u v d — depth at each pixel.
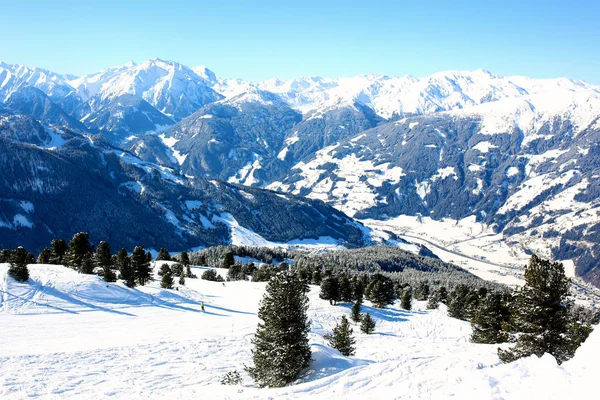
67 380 35.34
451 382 23.22
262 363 35.53
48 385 33.81
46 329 53.56
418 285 160.75
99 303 70.06
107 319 61.66
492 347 41.53
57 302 66.56
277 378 34.50
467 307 97.81
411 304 118.06
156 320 63.69
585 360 19.67
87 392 32.84
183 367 41.22
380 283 105.12
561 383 18.34
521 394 18.47
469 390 20.17
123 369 39.38
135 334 54.12
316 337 59.97
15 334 50.19
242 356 46.78
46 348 45.06
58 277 76.81
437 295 130.12
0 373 35.78
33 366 38.31
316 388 26.98
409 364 30.62
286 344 35.41
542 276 33.12
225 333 57.25
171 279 92.38
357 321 82.81
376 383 26.16
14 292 66.62
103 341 49.62
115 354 44.16
